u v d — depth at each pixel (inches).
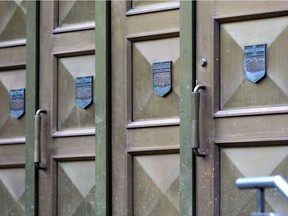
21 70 380.5
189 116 325.7
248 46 318.0
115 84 348.8
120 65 348.2
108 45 351.3
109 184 347.6
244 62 318.3
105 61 350.0
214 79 323.6
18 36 382.3
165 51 339.0
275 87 312.2
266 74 314.0
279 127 309.3
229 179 319.0
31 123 370.6
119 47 349.1
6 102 383.2
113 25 350.9
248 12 317.7
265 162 312.0
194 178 324.5
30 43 373.7
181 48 329.4
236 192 317.1
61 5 369.4
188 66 327.6
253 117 314.3
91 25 359.3
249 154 315.3
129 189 343.0
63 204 362.3
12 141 379.2
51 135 365.4
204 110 324.2
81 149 358.0
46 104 368.8
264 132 311.9
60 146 363.3
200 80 326.3
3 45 384.5
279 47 312.3
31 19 373.7
